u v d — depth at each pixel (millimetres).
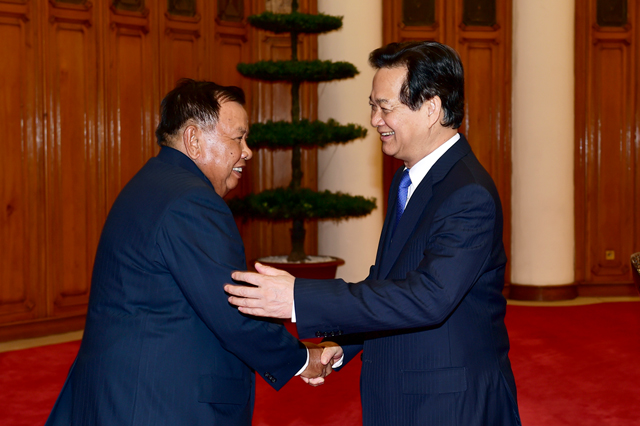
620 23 6746
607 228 6816
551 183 6422
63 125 5391
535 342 4867
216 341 1579
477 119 6730
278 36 6496
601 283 6793
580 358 4434
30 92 5215
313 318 1450
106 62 5602
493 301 1605
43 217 5312
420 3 6668
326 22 5176
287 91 6555
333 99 6188
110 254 1585
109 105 5641
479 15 6699
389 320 1441
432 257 1469
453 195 1508
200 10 6156
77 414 1534
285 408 3506
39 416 3328
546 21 6352
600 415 3373
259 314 1468
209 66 6211
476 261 1465
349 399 3650
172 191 1561
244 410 1637
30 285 5266
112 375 1490
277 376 1660
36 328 5246
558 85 6379
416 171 1647
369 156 6168
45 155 5301
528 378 4004
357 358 4531
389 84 1589
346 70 5105
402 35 6664
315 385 1845
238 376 1622
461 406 1497
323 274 5336
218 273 1502
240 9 6406
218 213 1569
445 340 1522
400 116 1596
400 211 1708
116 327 1523
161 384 1491
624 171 6797
